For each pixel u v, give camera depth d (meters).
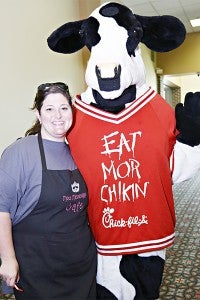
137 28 1.49
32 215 1.43
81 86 4.44
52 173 1.42
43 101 1.43
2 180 1.40
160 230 1.48
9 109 2.87
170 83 10.28
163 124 1.46
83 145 1.47
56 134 1.43
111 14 1.49
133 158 1.44
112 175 1.45
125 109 1.46
